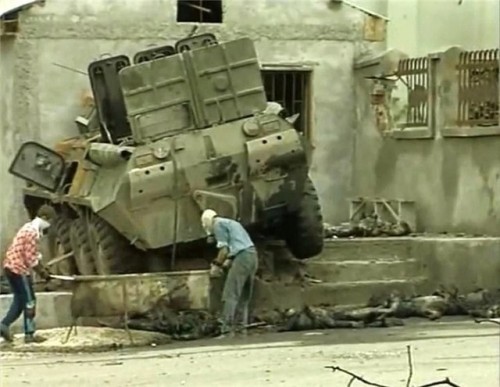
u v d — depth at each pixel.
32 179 29.95
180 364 21.00
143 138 27.14
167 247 27.09
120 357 22.45
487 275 29.12
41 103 34.44
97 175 28.08
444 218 31.84
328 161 36.16
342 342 23.48
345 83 36.31
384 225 31.80
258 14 35.81
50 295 26.36
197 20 35.59
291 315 26.36
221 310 26.02
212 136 27.20
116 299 25.67
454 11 36.28
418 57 34.88
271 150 27.33
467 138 31.06
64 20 34.56
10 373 20.42
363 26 36.47
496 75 30.34
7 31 34.19
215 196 27.11
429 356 20.81
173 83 27.34
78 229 29.09
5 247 33.56
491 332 24.39
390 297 27.80
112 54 34.81
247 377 19.09
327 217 36.16
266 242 28.62
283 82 36.31
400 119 34.12
